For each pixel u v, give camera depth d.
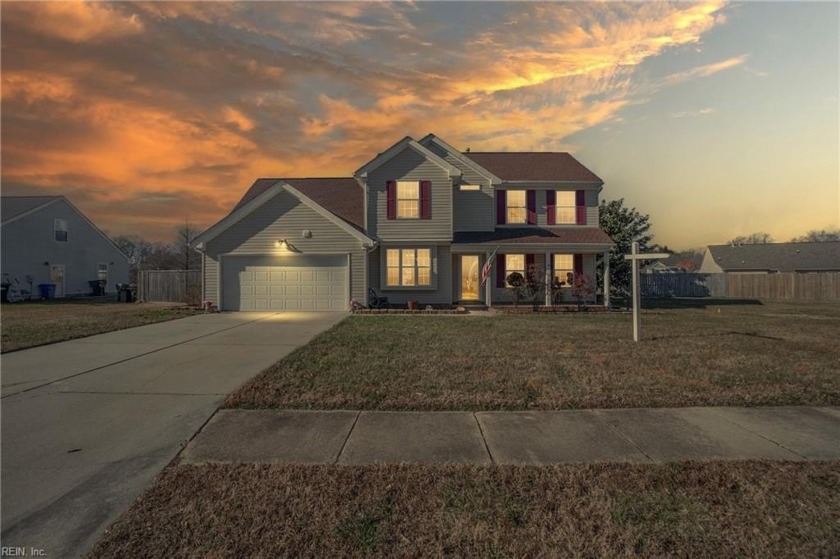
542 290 17.64
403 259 17.92
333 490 3.28
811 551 2.62
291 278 16.55
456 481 3.41
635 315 9.66
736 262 47.16
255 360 7.72
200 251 16.77
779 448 4.02
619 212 24.41
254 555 2.57
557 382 6.13
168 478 3.47
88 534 2.80
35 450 4.03
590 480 3.43
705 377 6.39
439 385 5.98
